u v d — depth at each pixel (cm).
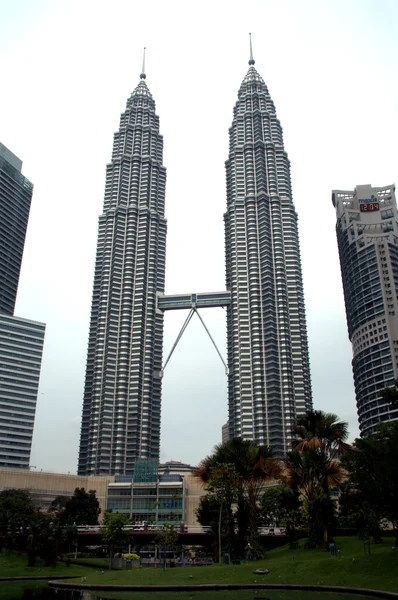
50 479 16250
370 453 4459
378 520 5481
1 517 8906
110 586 4481
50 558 6725
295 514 6125
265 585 4138
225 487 5609
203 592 4059
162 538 6744
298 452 5853
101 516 15962
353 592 3709
